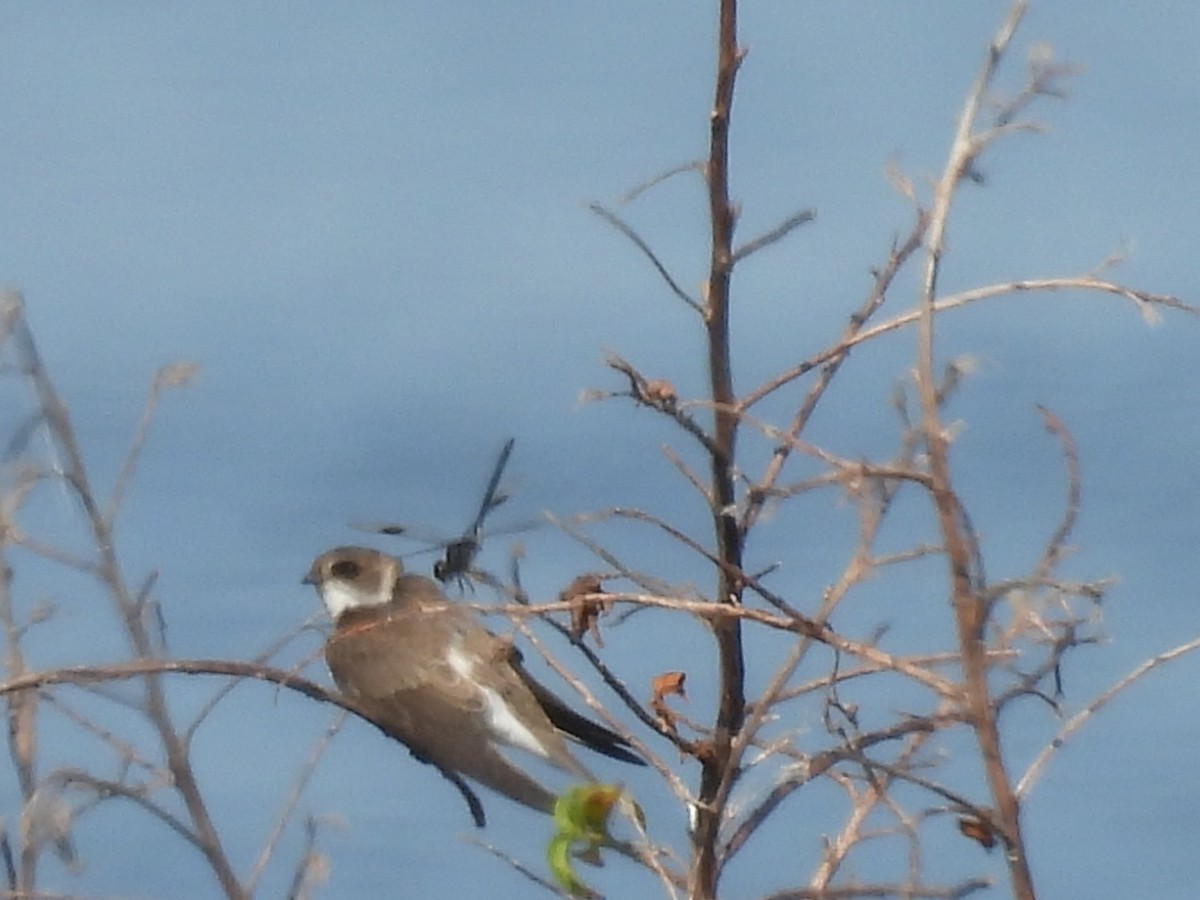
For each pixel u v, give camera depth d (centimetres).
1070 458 733
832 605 713
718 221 777
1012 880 673
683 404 740
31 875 841
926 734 770
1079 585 700
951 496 679
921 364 685
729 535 778
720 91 769
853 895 724
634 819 764
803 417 806
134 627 926
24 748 873
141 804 877
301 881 909
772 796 765
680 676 785
